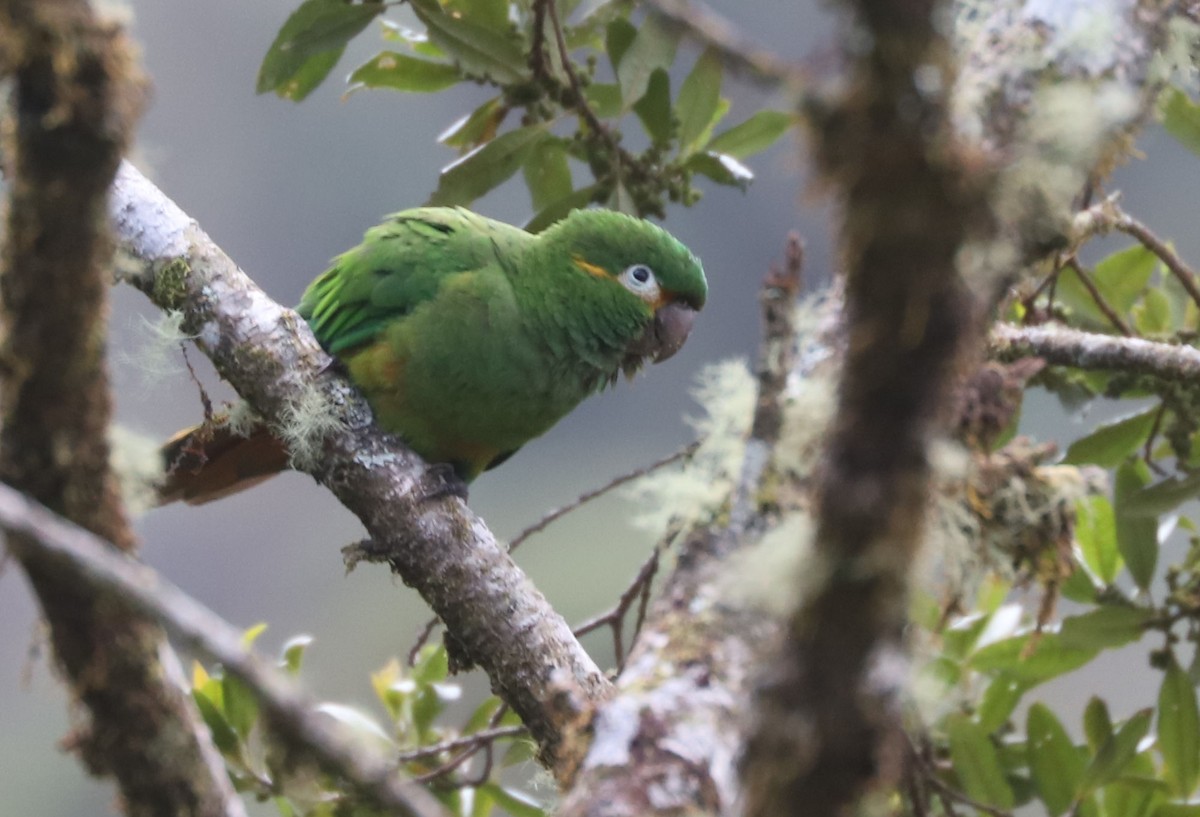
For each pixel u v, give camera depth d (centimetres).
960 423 516
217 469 887
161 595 318
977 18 548
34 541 312
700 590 422
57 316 383
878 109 255
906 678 342
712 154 864
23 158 360
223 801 439
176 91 2533
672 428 2447
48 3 343
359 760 323
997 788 757
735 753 391
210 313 684
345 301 828
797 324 434
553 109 850
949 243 263
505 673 629
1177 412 757
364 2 809
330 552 2459
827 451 297
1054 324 765
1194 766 758
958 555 488
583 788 394
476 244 848
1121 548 770
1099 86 482
